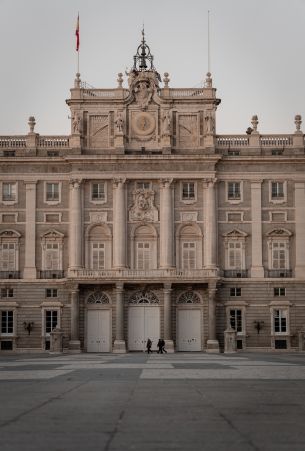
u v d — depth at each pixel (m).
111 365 53.03
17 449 15.18
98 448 15.40
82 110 103.31
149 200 102.06
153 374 40.34
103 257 101.62
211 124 102.94
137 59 110.94
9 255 102.12
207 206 101.62
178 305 101.00
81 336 100.56
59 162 102.75
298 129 104.31
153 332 100.81
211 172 101.69
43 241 102.12
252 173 102.88
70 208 102.12
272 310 101.38
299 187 102.75
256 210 102.50
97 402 24.22
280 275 101.88
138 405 23.34
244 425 18.84
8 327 101.25
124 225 101.25
